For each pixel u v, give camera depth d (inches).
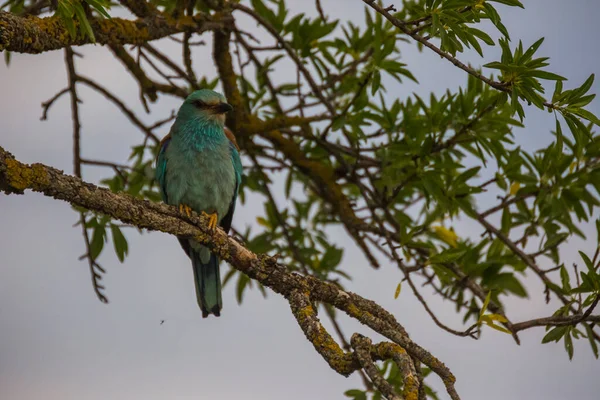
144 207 307.1
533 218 447.2
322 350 284.5
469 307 429.4
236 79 491.8
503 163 443.5
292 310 305.9
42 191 278.1
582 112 304.5
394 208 488.7
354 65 469.7
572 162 441.7
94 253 453.1
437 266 403.5
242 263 322.0
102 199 291.7
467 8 306.8
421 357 282.5
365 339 273.4
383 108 445.7
